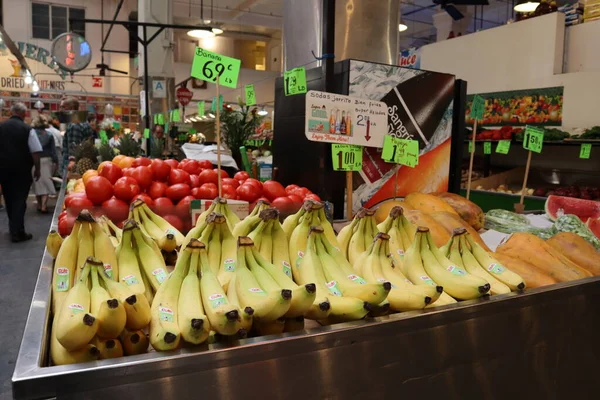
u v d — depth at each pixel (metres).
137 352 0.98
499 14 15.45
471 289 1.31
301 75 2.30
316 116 2.06
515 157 6.47
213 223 1.31
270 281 1.14
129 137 5.47
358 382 1.09
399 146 2.21
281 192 2.16
